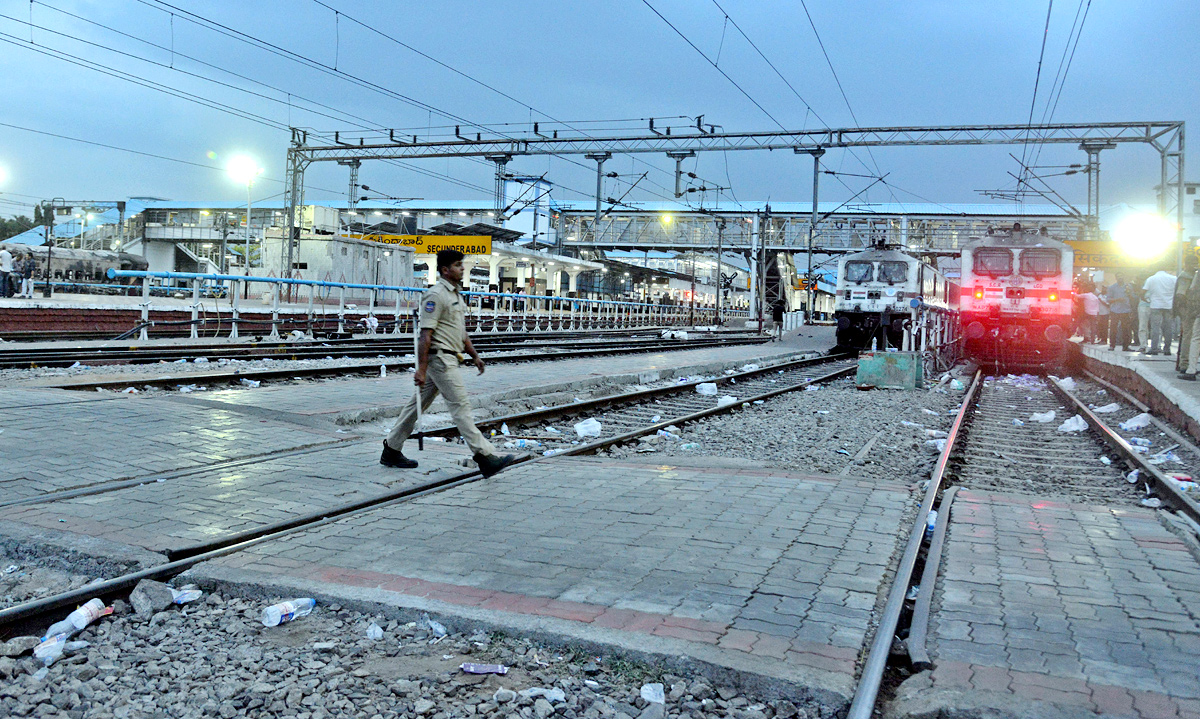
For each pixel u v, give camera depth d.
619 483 6.49
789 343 39.09
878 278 29.84
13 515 4.96
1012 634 3.54
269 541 4.78
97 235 70.88
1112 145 30.61
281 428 8.29
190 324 19.97
